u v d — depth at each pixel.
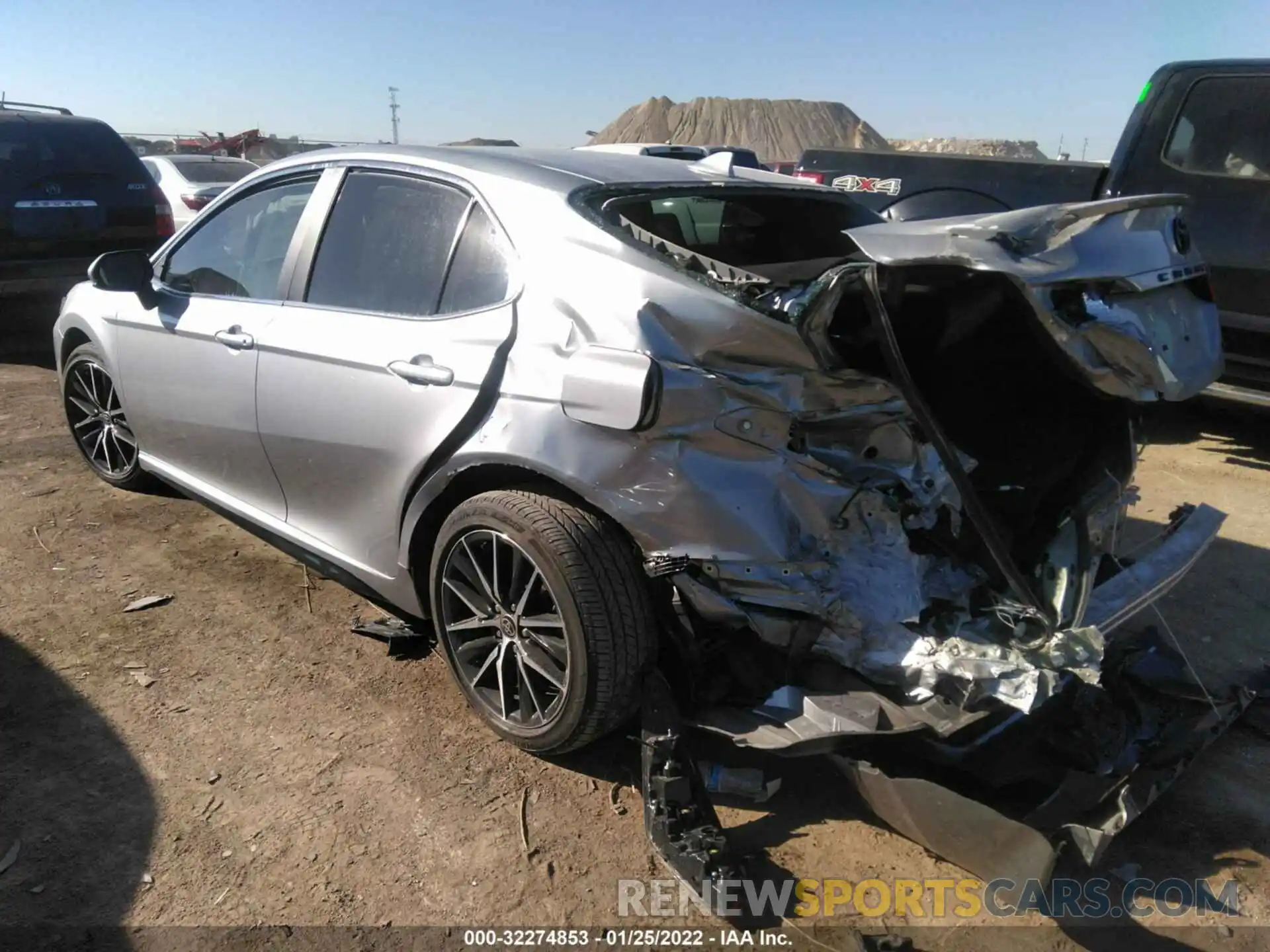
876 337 2.36
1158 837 2.64
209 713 3.06
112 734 2.93
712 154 3.92
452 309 2.91
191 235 4.07
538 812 2.66
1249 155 5.73
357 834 2.55
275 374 3.35
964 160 6.93
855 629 2.51
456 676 3.04
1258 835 2.65
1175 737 2.77
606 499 2.49
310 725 3.02
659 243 2.69
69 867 2.40
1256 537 4.71
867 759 2.55
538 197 2.87
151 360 4.02
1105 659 3.08
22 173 7.61
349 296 3.24
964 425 2.77
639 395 2.37
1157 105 6.10
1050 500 2.78
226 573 4.02
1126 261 2.38
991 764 2.58
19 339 8.57
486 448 2.68
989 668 2.37
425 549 3.08
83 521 4.49
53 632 3.50
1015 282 2.12
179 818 2.59
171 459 4.20
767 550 2.44
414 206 3.15
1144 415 2.80
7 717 2.98
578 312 2.58
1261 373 5.85
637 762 2.85
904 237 2.22
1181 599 4.05
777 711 2.46
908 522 2.66
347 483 3.20
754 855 2.52
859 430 2.59
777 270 3.12
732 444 2.42
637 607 2.59
